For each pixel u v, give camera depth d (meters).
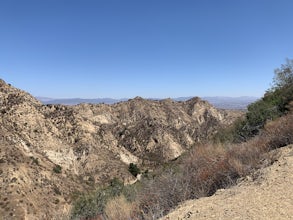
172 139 139.50
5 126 87.06
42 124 98.31
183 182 6.84
